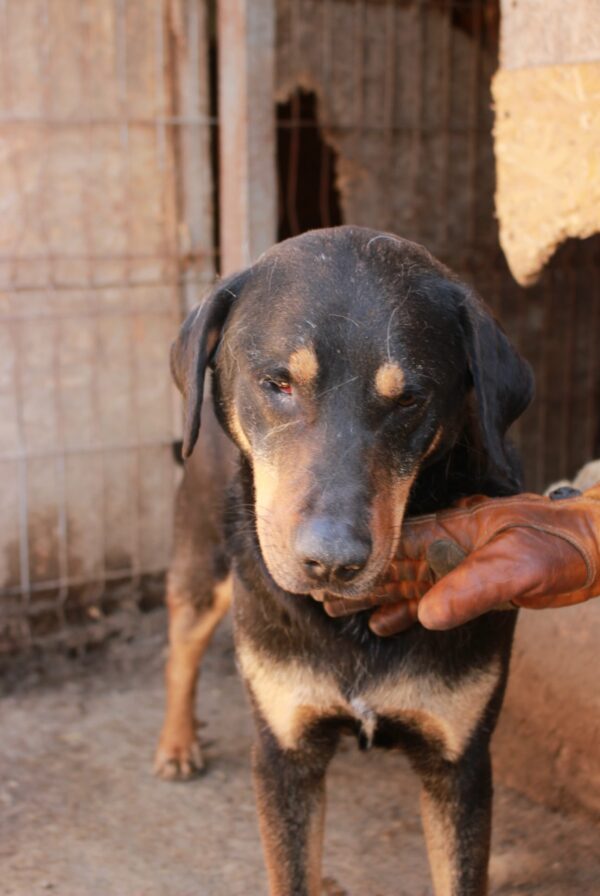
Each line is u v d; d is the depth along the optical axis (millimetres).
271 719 1032
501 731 1322
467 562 863
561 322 2119
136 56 1649
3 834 1263
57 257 1649
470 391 977
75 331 1675
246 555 1027
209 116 1756
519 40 1217
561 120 1183
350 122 1894
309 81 1843
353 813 1294
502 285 2061
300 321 889
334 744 1050
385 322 888
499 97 1242
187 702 1373
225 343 962
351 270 909
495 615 992
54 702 1552
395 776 1364
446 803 1020
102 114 1643
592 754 1236
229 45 1488
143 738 1461
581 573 871
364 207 1941
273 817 1037
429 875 1191
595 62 1144
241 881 1191
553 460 2176
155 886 1183
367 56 1877
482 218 2033
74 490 1705
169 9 1654
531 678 1283
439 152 1975
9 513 1665
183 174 1717
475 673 996
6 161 1596
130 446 1732
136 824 1284
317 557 827
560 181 1193
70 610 1713
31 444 1672
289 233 2062
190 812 1307
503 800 1303
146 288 1719
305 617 989
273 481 893
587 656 1235
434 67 1936
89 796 1336
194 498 1309
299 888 1030
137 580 1762
